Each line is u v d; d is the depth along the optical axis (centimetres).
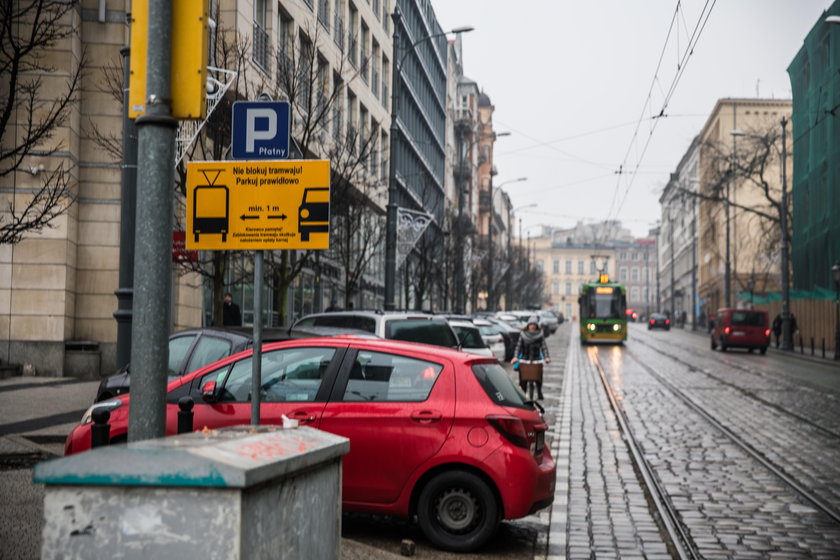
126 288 1117
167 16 457
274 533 294
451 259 4562
